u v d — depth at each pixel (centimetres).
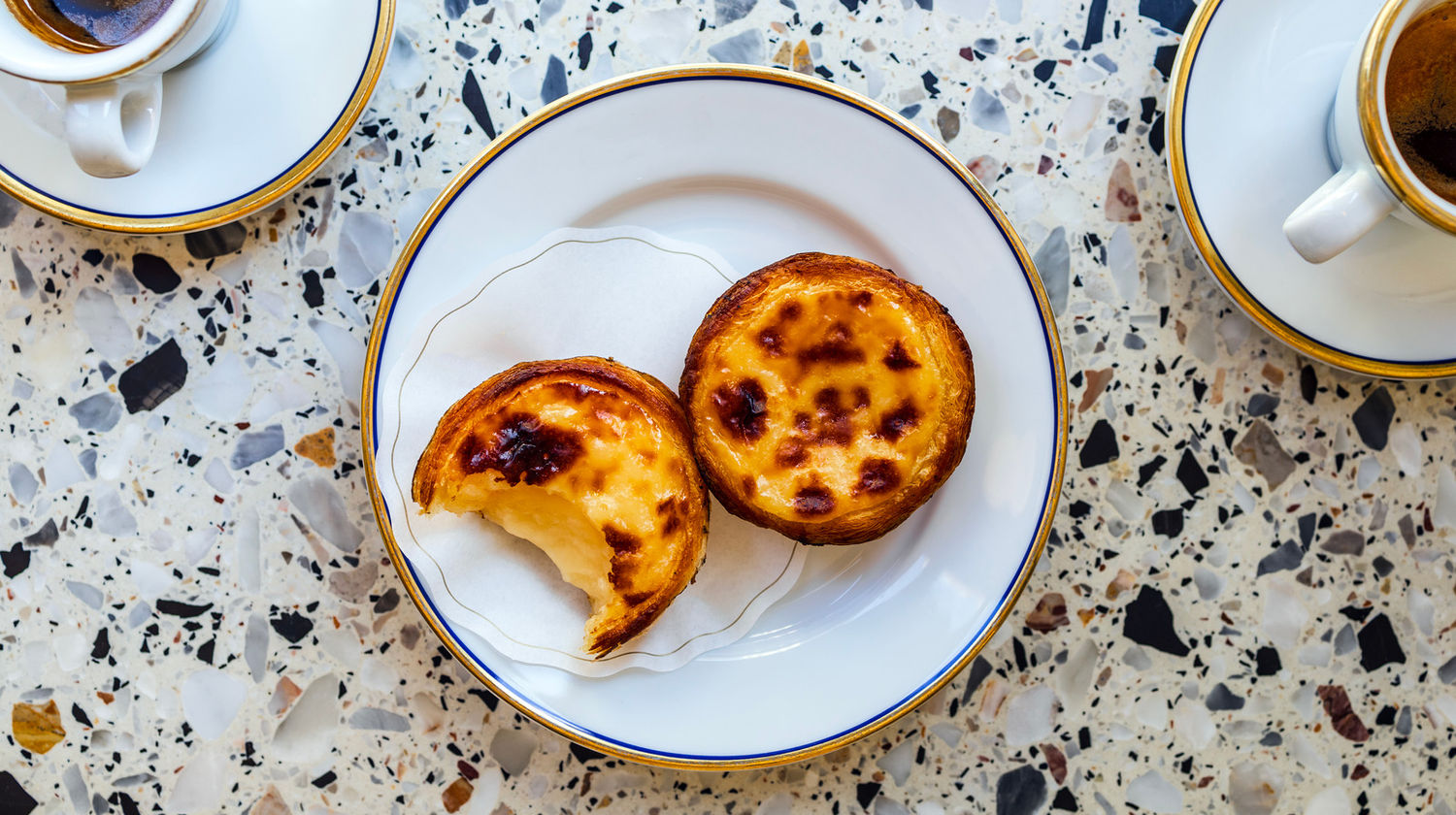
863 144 44
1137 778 47
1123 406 47
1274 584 47
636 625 44
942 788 47
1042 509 44
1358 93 42
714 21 47
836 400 44
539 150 44
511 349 45
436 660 47
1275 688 47
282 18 45
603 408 44
